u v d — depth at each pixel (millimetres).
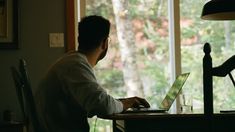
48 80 2029
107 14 3512
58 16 3254
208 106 1683
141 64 3555
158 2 3605
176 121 1879
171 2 3594
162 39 3594
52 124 1996
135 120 1846
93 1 3486
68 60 2029
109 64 3498
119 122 2197
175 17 3576
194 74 3604
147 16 3588
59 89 2000
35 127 1943
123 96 3502
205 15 2354
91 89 1919
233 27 3688
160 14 3604
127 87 3518
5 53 3188
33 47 3219
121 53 3527
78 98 1929
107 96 1935
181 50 3596
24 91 1951
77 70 1972
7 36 3184
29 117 2020
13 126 2863
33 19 3225
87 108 1915
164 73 3580
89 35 2104
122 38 3535
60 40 3248
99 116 2012
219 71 1676
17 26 3195
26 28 3217
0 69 3176
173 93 2297
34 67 3213
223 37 3672
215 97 3611
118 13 3539
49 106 2004
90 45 2113
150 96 3549
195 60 3607
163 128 1869
